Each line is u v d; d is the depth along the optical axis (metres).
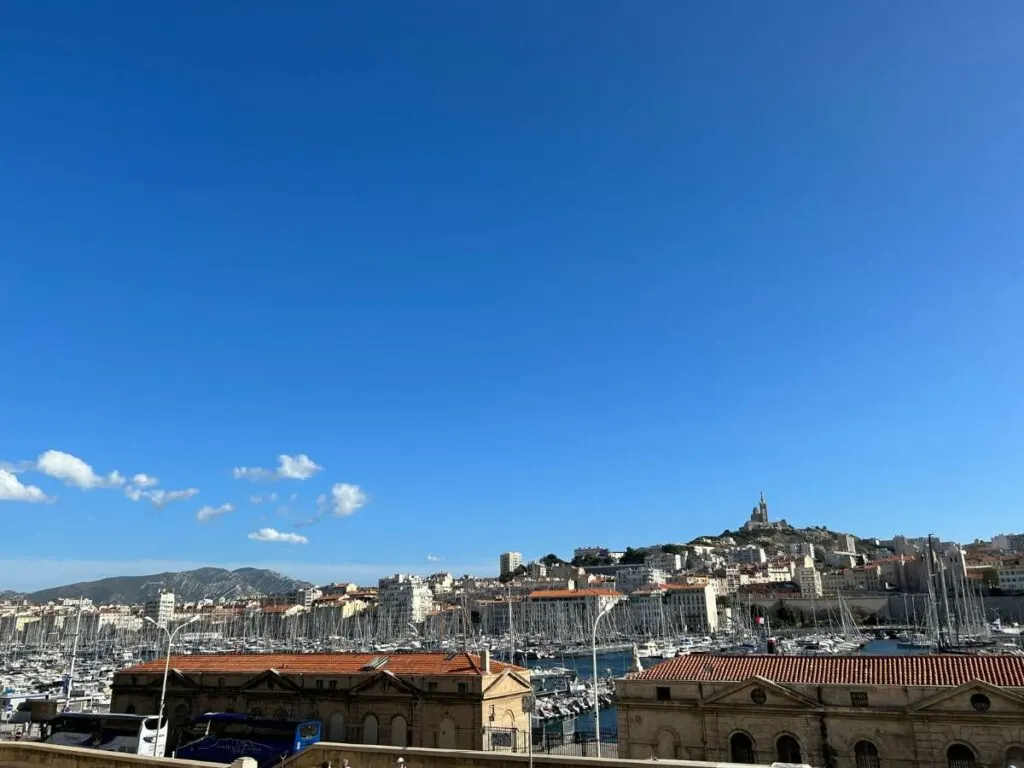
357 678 73.25
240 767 36.00
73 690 137.38
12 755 46.28
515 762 37.34
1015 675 50.09
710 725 56.22
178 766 38.81
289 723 68.25
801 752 53.16
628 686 59.81
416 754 40.44
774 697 54.84
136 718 67.44
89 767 42.31
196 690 81.44
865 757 51.50
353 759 42.53
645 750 58.00
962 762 48.97
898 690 51.53
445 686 69.44
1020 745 47.56
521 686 74.56
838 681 53.75
